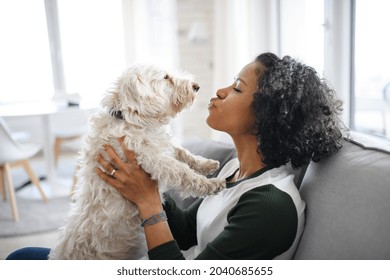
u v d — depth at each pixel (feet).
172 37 15.31
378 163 3.14
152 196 3.94
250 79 3.83
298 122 3.50
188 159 4.94
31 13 16.25
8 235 9.46
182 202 5.51
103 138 4.34
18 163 12.26
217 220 3.75
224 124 3.87
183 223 4.48
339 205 3.17
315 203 3.43
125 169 3.97
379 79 9.72
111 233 4.20
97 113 4.70
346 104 9.81
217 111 3.90
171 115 5.06
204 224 3.93
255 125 3.70
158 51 15.28
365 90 9.84
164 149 4.50
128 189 3.94
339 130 3.71
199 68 16.42
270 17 12.85
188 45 16.22
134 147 4.23
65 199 11.87
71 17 16.46
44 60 16.71
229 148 5.46
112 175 4.04
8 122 16.20
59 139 14.26
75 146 13.83
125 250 4.33
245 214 3.34
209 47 16.29
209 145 5.74
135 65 4.93
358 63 9.75
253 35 13.25
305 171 4.13
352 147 3.56
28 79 16.69
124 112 4.48
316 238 3.24
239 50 13.73
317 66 10.27
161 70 5.01
